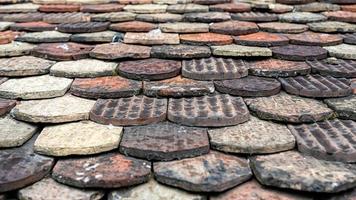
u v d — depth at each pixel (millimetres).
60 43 1062
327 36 1092
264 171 636
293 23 1171
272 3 1288
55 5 1297
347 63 963
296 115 752
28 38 1069
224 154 685
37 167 648
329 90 828
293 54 972
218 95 837
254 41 1027
